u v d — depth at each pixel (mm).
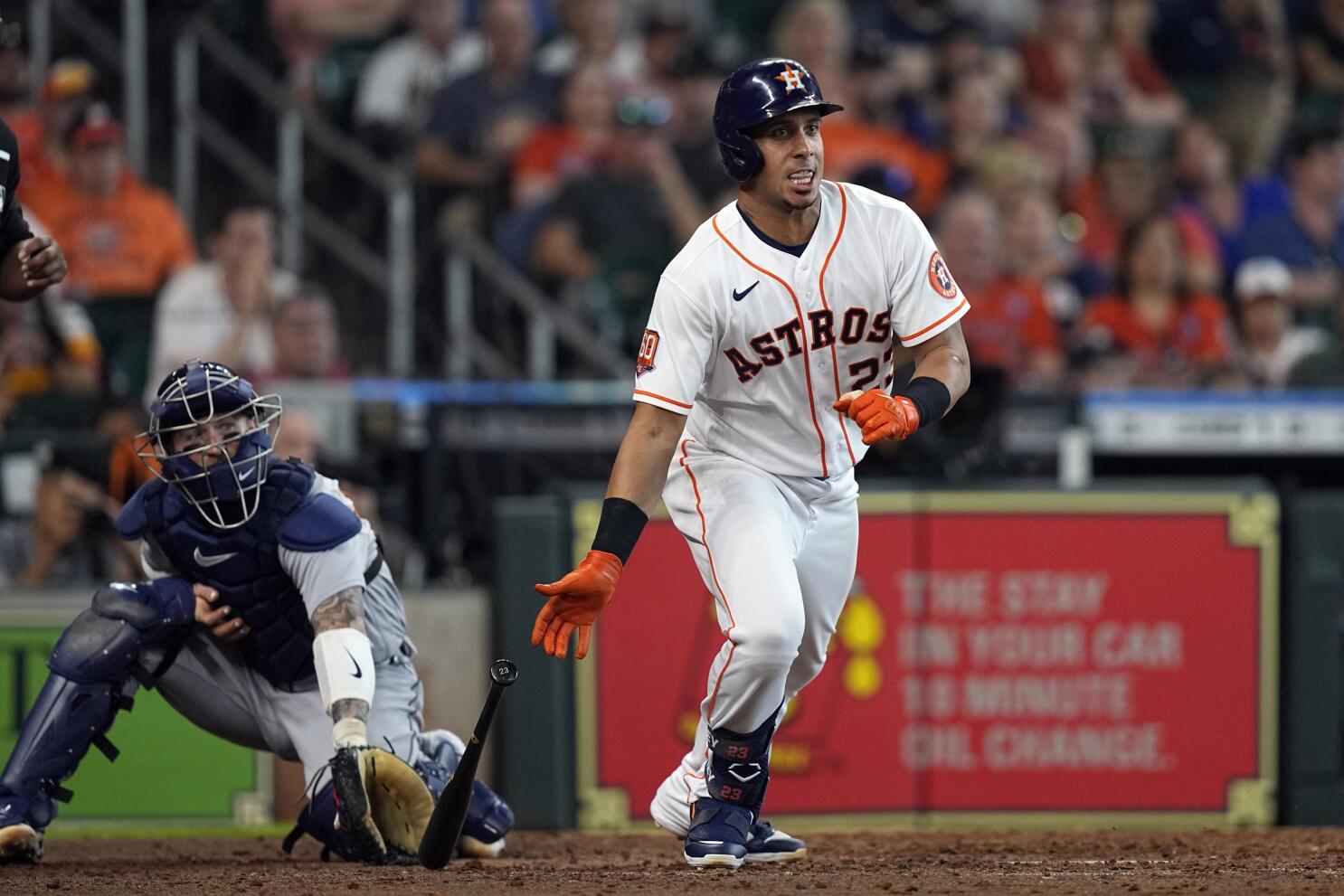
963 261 35188
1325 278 38031
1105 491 24281
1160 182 38125
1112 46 39594
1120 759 24203
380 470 28438
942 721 24141
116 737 23047
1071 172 37969
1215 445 30938
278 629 15695
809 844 19406
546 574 24188
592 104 36312
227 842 20578
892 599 24141
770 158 13125
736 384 13883
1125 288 36531
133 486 26406
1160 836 20469
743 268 13430
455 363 34875
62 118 33406
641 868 14539
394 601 16469
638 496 13469
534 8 37219
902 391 13328
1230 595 24375
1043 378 34719
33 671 23016
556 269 35469
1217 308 36500
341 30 37344
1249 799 24234
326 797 15883
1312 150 39188
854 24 39531
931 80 38375
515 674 13461
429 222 35938
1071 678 24266
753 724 14062
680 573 24078
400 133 36688
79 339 31641
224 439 14875
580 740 23938
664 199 35906
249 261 33062
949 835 21797
